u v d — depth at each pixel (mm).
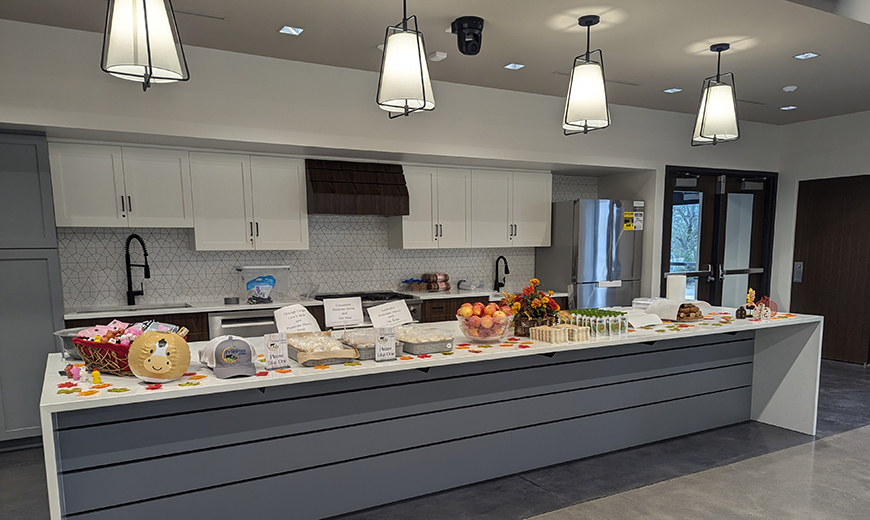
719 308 4543
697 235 6539
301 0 3098
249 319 4531
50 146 3883
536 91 5230
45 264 3750
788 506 2965
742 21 3393
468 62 4273
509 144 5219
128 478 2277
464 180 5590
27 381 3746
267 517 2590
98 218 4059
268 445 2576
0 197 3598
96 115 3652
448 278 5852
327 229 5379
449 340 2857
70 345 2555
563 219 6047
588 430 3578
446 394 3051
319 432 2703
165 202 4285
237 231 4562
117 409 2244
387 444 2891
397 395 2902
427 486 3031
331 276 5422
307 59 4215
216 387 2203
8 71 3414
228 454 2482
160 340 2207
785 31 3561
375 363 2604
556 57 4145
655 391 3857
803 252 6766
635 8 3195
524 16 3328
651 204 6156
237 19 3385
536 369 3346
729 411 4281
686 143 6285
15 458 3637
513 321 3373
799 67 4367
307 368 2494
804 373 4074
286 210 4750
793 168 6793
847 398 4973
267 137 4176
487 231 5754
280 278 4949
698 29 3535
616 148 5805
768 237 7016
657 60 4188
